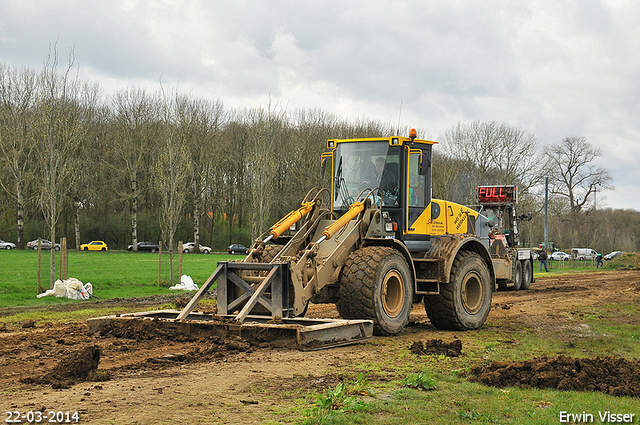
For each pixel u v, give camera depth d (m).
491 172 48.81
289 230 9.85
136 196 53.84
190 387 5.46
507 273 16.89
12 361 6.61
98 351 6.07
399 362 6.87
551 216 60.62
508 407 4.97
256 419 4.49
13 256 36.25
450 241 10.15
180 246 18.92
